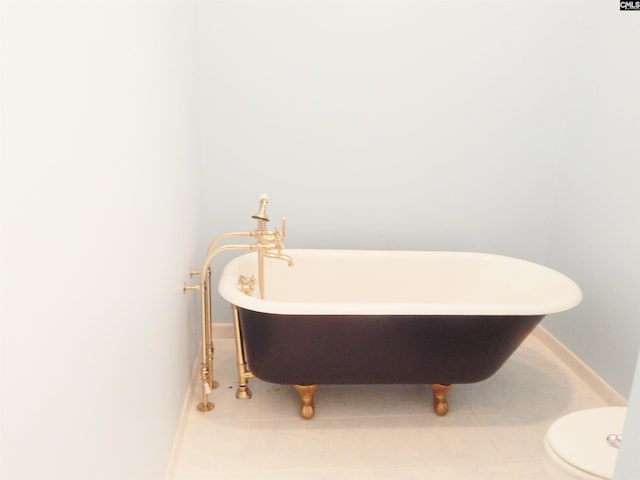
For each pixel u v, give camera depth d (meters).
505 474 1.76
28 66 0.64
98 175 0.92
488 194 2.63
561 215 2.60
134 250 1.18
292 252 2.37
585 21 2.40
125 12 1.09
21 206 0.62
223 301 2.64
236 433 1.93
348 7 2.31
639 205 2.03
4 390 0.58
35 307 0.66
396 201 2.59
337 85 2.41
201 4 2.24
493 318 1.83
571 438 1.33
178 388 1.84
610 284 2.20
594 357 2.29
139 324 1.23
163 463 1.58
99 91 0.92
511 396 2.22
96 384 0.91
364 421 2.02
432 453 1.85
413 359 1.91
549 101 2.53
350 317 1.79
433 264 2.43
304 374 1.94
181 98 1.85
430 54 2.41
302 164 2.49
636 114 2.06
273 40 2.32
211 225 2.53
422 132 2.51
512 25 2.41
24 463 0.63
